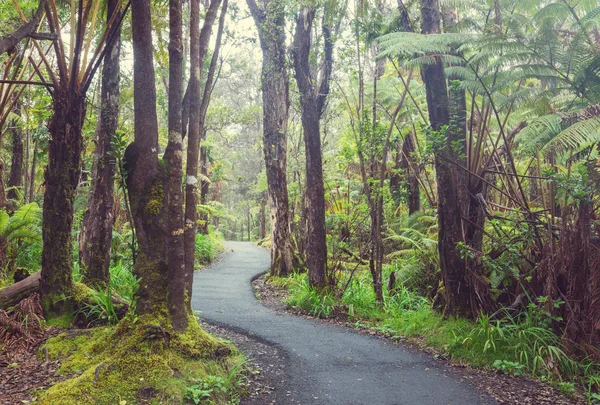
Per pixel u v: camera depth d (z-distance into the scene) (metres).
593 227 6.27
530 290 6.60
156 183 5.00
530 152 6.45
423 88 9.76
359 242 10.58
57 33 6.21
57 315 6.23
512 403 4.66
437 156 6.81
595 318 5.64
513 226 6.97
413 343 6.66
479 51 6.70
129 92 11.66
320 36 9.92
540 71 6.20
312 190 9.16
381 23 8.56
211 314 7.94
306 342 6.44
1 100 7.71
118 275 9.13
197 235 17.73
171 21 4.83
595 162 6.17
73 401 3.97
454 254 6.87
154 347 4.61
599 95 5.95
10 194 14.79
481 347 5.93
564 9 6.18
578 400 4.82
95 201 7.33
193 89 5.28
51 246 6.38
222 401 4.32
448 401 4.64
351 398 4.62
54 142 6.46
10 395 4.28
